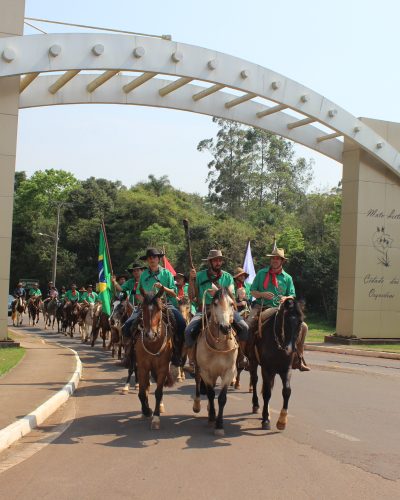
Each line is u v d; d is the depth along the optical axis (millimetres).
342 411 10547
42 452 7668
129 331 10781
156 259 10570
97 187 68188
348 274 27641
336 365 18297
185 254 52531
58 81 21703
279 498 5906
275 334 9125
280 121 26828
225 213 74000
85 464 7102
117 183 76875
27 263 67625
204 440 8367
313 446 8023
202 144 81812
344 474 6727
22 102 22047
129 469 6887
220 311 8594
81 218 65688
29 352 19469
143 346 9430
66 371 14859
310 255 46656
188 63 21891
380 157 26875
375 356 23000
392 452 7707
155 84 23969
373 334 27500
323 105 25234
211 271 9758
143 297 9406
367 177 27703
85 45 20047
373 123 27781
